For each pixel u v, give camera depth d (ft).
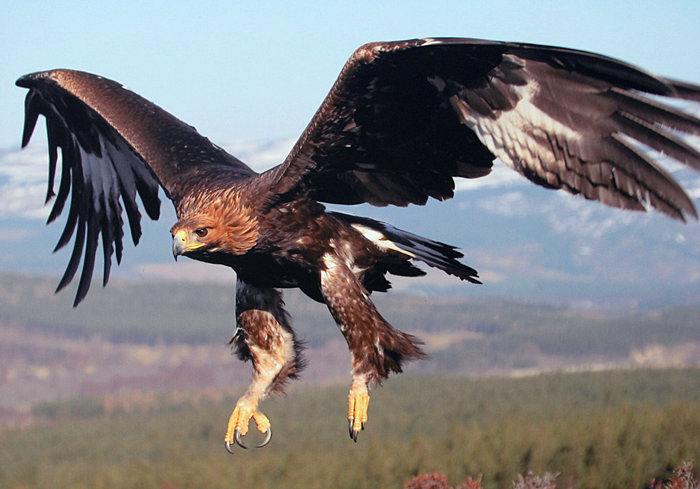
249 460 66.44
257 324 25.89
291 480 60.64
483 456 57.00
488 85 21.06
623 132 19.19
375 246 25.27
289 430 114.73
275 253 24.70
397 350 24.21
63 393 256.11
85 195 30.60
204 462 68.59
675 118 18.56
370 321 24.34
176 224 24.22
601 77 19.48
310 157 23.71
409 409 129.29
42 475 95.61
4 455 123.13
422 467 58.03
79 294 30.42
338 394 150.41
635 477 52.01
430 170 24.26
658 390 133.49
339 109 22.65
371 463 59.93
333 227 24.95
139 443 123.95
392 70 21.63
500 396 137.18
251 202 24.27
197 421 135.95
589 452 55.11
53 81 29.76
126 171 30.17
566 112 19.90
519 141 20.52
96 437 132.36
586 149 19.62
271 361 25.88
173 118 28.63
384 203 25.03
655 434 54.95
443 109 22.67
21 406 223.71
